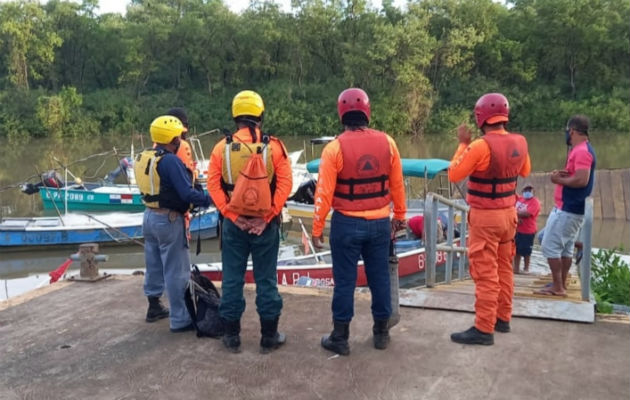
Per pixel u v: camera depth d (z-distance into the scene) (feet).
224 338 14.19
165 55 197.47
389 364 12.96
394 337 14.38
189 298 14.96
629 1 183.11
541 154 111.14
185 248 15.16
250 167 12.59
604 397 11.31
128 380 12.67
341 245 13.01
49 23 184.96
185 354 13.92
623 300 21.88
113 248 53.57
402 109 169.17
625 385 11.74
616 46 176.86
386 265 13.48
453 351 13.48
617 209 60.39
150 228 14.99
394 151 13.05
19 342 14.96
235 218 13.10
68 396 12.05
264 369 12.96
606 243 50.83
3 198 77.82
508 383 11.93
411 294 17.15
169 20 197.16
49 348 14.51
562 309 15.47
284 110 179.73
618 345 13.55
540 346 13.58
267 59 195.62
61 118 169.78
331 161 12.57
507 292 14.23
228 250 13.64
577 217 17.19
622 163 97.25
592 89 178.81
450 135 161.99
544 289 18.48
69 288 19.54
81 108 180.45
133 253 52.95
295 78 197.77
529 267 36.29
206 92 200.75
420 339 14.20
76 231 52.16
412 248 41.16
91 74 207.10
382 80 178.09
